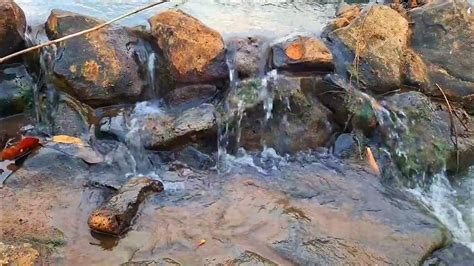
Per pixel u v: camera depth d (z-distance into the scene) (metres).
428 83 1.90
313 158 1.77
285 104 1.80
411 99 1.84
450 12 2.03
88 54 1.79
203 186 1.63
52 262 1.35
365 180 1.69
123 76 1.80
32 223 1.46
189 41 1.83
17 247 1.37
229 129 1.77
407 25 1.97
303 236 1.46
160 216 1.51
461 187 1.72
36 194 1.55
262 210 1.55
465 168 1.78
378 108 1.83
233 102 1.79
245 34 1.97
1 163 1.63
